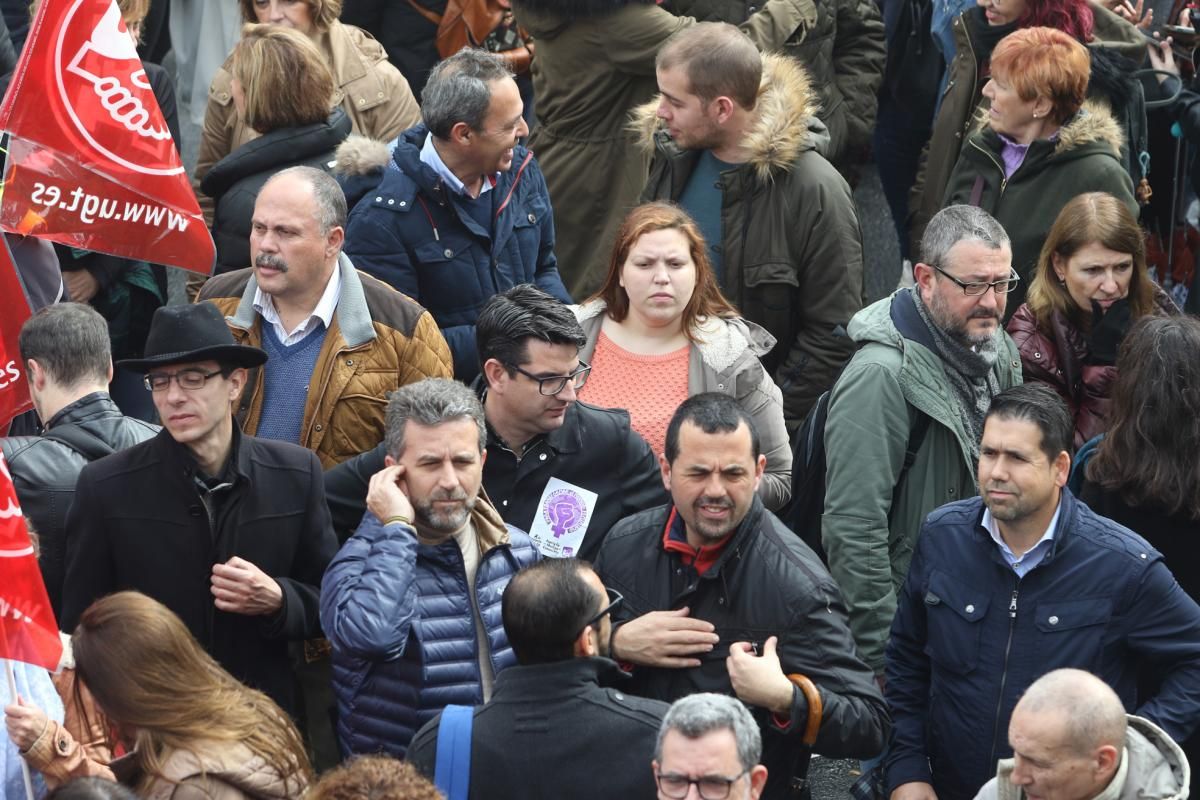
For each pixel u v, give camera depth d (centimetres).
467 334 2300
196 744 1491
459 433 1753
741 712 1461
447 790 1555
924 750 1891
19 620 1570
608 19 2684
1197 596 1938
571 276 2838
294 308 2084
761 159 2394
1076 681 1584
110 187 1917
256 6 2775
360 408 2078
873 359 2041
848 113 2991
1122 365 1953
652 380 2139
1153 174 2917
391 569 1698
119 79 1905
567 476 1984
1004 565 1820
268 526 1814
